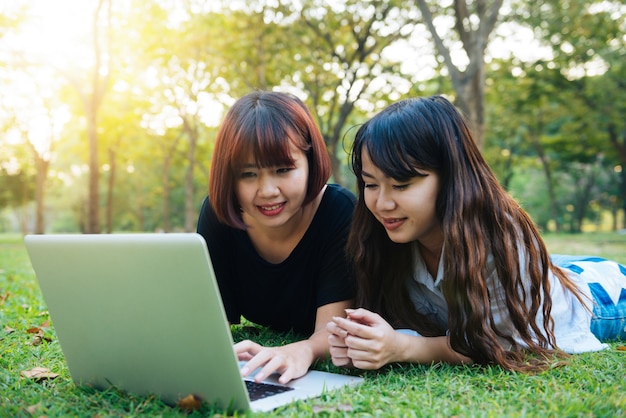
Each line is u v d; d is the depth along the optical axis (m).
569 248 11.53
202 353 1.68
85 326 1.96
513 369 2.11
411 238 2.21
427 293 2.52
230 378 1.66
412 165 2.09
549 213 43.38
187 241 1.57
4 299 4.25
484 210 2.21
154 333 1.77
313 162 2.29
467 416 1.65
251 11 15.43
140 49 17.56
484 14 10.82
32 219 62.62
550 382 1.96
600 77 18.98
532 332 2.43
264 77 16.70
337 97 17.28
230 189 2.23
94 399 1.90
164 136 27.20
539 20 14.00
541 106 21.03
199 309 1.63
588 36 16.39
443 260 2.21
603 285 2.81
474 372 2.12
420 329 2.51
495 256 2.24
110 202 26.98
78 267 1.86
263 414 1.66
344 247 2.52
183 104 20.89
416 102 2.21
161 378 1.83
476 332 2.15
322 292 2.53
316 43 15.60
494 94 20.42
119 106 21.89
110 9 15.53
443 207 2.18
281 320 2.92
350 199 2.64
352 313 2.09
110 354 1.93
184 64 18.20
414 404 1.74
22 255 10.94
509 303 2.26
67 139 27.31
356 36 15.31
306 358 2.12
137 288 1.73
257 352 2.09
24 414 1.73
